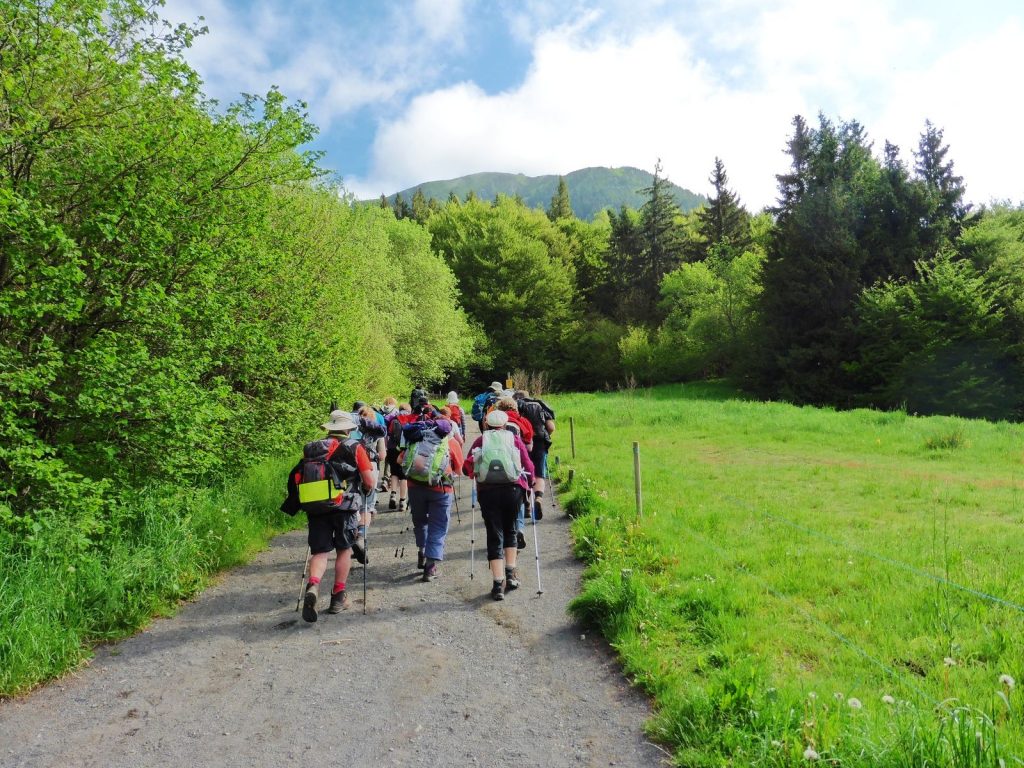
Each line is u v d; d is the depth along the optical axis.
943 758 2.84
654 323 60.59
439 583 6.66
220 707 4.17
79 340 6.90
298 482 5.78
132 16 6.82
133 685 4.48
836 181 39.72
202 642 5.22
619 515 8.56
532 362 56.84
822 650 4.55
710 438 19.14
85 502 5.68
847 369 36.50
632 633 4.93
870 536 7.65
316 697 4.30
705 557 6.73
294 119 8.16
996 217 38.09
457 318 45.59
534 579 6.69
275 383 11.55
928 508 9.51
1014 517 8.84
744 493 10.70
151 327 7.01
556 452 16.30
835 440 18.22
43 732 3.86
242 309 9.41
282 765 3.51
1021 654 4.33
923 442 16.66
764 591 5.79
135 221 6.42
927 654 4.46
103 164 6.20
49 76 5.86
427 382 44.47
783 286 40.50
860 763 2.97
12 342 6.25
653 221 63.62
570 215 92.62
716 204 63.44
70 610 5.16
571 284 63.50
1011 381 32.72
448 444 6.86
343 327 13.45
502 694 4.32
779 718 3.47
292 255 11.48
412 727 3.91
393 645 5.14
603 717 3.99
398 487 10.76
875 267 38.16
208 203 7.72
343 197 19.44
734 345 46.69
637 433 20.50
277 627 5.54
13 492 5.40
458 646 5.10
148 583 5.94
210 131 7.43
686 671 4.34
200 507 7.54
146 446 6.85
